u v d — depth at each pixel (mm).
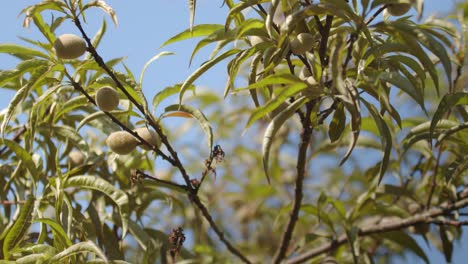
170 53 1060
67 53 1003
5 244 1047
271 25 944
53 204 1120
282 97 942
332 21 999
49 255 1004
